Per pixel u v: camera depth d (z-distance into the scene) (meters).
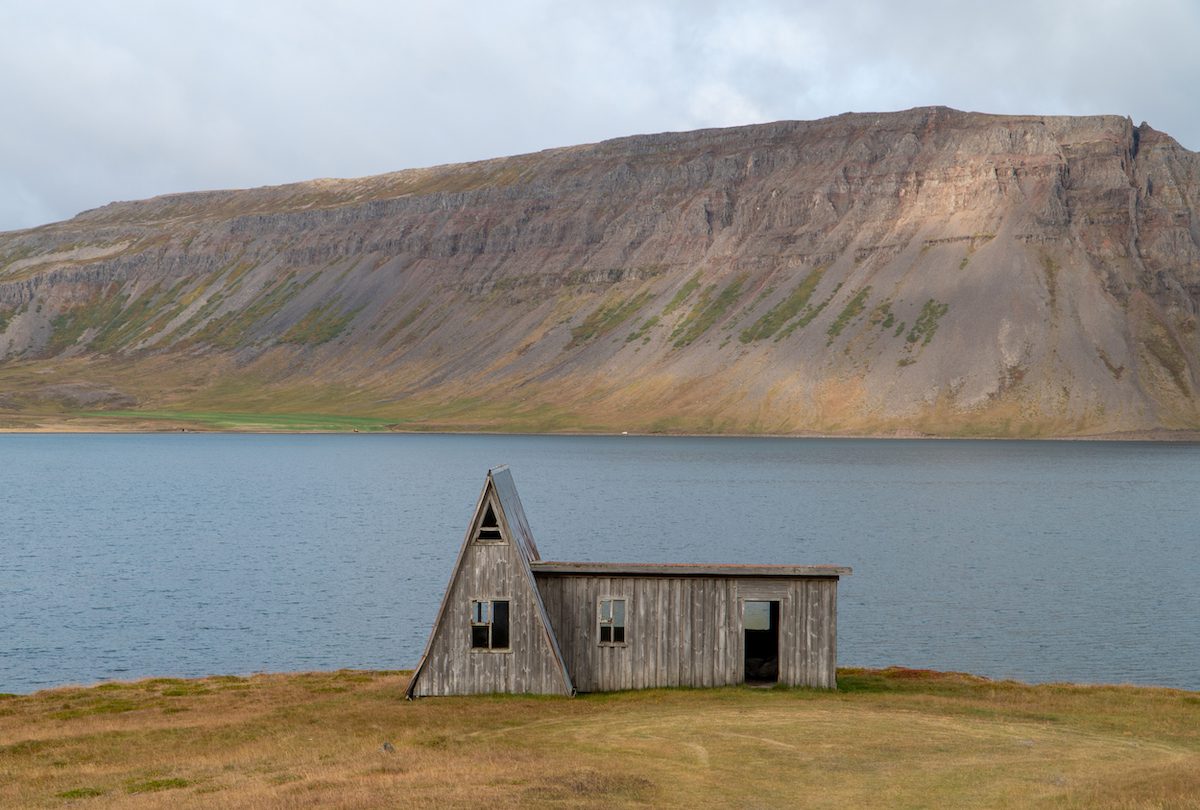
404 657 75.19
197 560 119.12
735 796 31.12
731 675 50.50
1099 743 38.94
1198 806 28.28
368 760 36.19
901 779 33.19
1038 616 88.56
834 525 152.88
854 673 57.81
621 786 31.80
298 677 59.41
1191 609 91.69
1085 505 184.88
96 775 35.75
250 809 29.33
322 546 131.12
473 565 49.81
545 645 49.38
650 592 50.53
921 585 103.88
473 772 33.56
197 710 48.97
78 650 77.06
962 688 52.81
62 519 160.38
